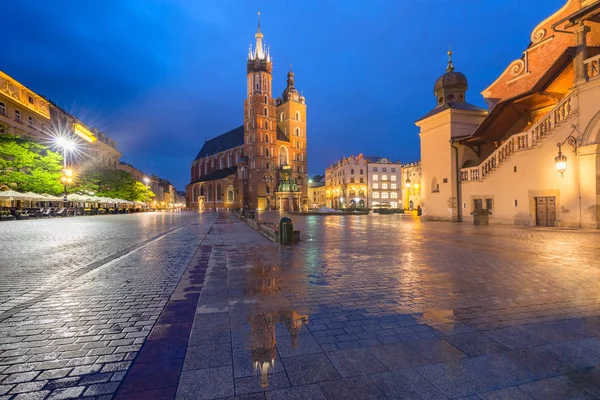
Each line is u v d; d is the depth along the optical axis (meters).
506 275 6.74
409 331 3.89
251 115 97.44
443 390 2.65
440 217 28.03
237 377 2.87
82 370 3.03
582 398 2.53
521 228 18.28
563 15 22.00
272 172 97.81
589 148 16.75
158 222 28.73
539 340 3.61
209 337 3.73
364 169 102.94
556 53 22.52
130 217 41.66
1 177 31.00
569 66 19.36
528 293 5.42
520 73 25.11
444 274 6.88
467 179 25.59
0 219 29.48
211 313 4.54
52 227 21.92
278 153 101.19
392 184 105.56
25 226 22.88
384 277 6.64
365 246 11.41
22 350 3.46
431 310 4.63
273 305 4.89
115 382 2.82
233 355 3.29
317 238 14.10
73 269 7.71
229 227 21.92
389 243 12.22
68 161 54.53
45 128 48.81
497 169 22.61
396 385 2.74
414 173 104.50
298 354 3.30
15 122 41.53
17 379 2.87
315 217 39.28
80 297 5.41
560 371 2.94
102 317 4.47
